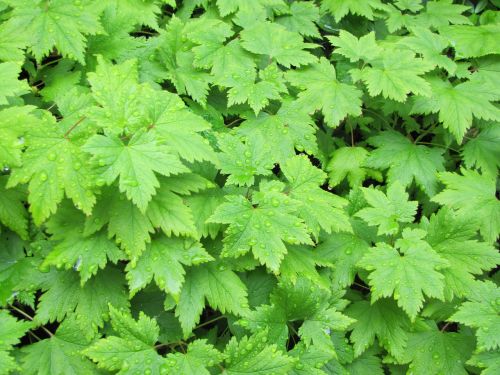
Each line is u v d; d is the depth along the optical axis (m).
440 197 0.46
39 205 0.36
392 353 0.43
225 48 0.48
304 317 0.42
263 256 0.38
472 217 0.43
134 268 0.38
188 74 0.47
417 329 0.43
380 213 0.43
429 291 0.40
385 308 0.44
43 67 0.46
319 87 0.48
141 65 0.47
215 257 0.41
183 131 0.38
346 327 0.42
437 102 0.48
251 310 0.41
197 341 0.38
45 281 0.39
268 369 0.38
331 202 0.42
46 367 0.38
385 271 0.41
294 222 0.39
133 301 0.42
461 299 0.44
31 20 0.43
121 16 0.48
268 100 0.49
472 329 0.44
